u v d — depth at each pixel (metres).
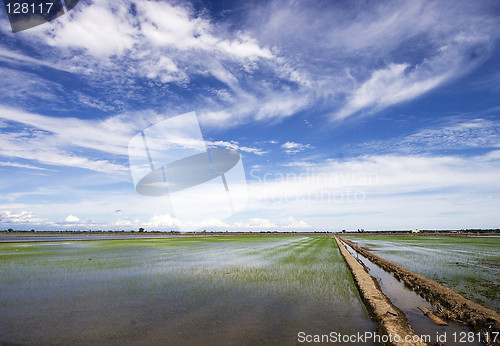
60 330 7.33
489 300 11.21
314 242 57.19
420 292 12.54
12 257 23.80
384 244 50.41
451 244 49.97
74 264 19.52
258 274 15.80
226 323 7.90
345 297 10.85
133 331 7.27
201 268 18.00
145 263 20.39
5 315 8.48
